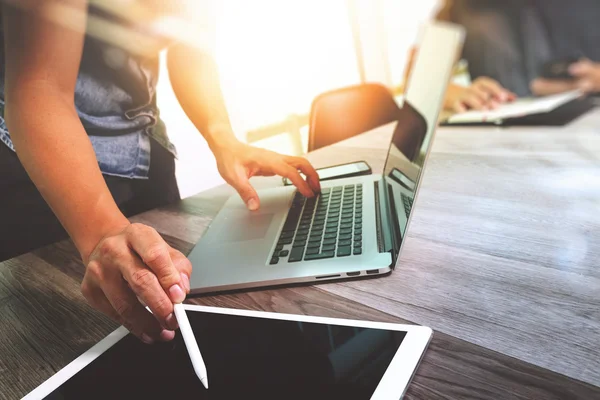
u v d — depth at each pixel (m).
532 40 1.93
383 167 0.66
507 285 0.43
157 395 0.34
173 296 0.39
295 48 0.85
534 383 0.31
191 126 0.73
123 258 0.41
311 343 0.37
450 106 1.37
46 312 0.51
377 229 0.54
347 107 0.80
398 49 1.18
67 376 0.38
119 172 0.75
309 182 0.65
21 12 0.49
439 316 0.40
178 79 0.69
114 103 0.72
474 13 1.96
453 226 0.57
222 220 0.65
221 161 0.67
